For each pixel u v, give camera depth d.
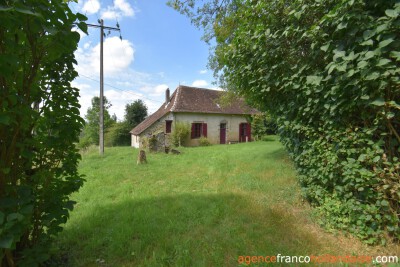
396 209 2.21
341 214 2.71
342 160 2.52
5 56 1.20
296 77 2.71
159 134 11.92
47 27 1.40
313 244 2.51
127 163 8.50
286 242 2.59
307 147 3.09
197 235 2.83
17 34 1.37
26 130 1.88
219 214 3.37
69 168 2.29
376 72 1.82
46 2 1.36
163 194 4.57
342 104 2.28
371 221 2.40
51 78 2.11
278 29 2.86
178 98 18.48
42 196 2.08
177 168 7.29
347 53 2.07
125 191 4.89
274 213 3.30
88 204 4.15
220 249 2.46
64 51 1.65
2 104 1.39
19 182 1.94
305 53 2.76
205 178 5.80
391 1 1.82
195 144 18.02
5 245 1.35
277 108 3.41
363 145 2.30
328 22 2.15
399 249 2.19
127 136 28.36
